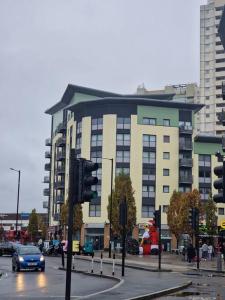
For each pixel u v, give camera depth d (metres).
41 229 117.69
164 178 87.44
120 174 73.19
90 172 11.00
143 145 87.00
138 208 85.19
